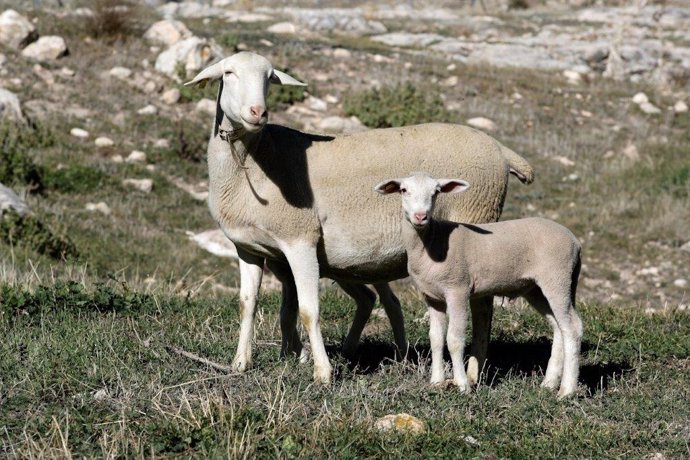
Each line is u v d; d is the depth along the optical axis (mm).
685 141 40375
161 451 9656
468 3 69250
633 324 16016
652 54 53312
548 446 10242
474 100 42969
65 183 31250
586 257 30188
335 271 12602
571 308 11961
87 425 10055
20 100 36406
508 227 11852
